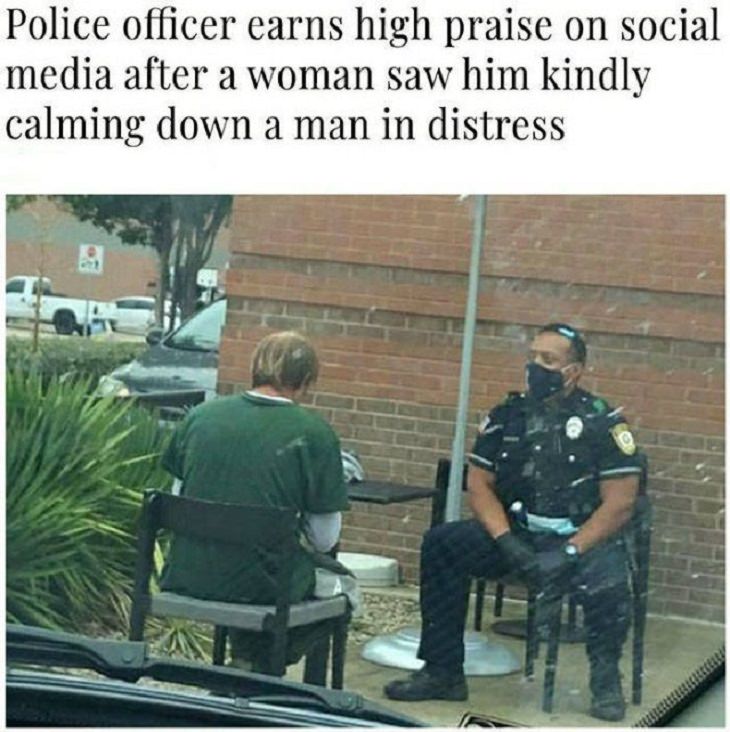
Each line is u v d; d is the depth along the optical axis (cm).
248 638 640
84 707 382
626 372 682
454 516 679
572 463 673
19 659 416
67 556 637
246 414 655
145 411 673
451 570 661
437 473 693
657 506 674
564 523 668
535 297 691
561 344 682
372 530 684
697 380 676
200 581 646
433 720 636
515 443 679
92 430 656
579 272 688
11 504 633
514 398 683
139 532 649
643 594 663
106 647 421
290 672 648
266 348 664
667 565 665
